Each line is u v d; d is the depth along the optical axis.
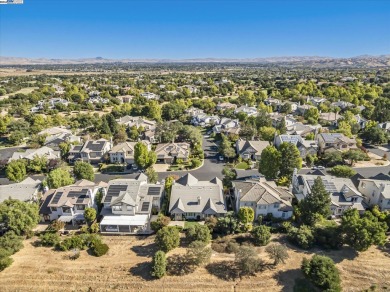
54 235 53.28
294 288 43.41
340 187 64.19
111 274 46.25
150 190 63.81
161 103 192.00
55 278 45.62
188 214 60.12
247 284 44.38
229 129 120.50
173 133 112.81
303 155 94.44
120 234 56.22
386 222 54.44
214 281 44.91
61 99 183.88
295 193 68.38
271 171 73.06
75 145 97.88
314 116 138.50
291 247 51.78
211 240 53.78
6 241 49.84
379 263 47.75
